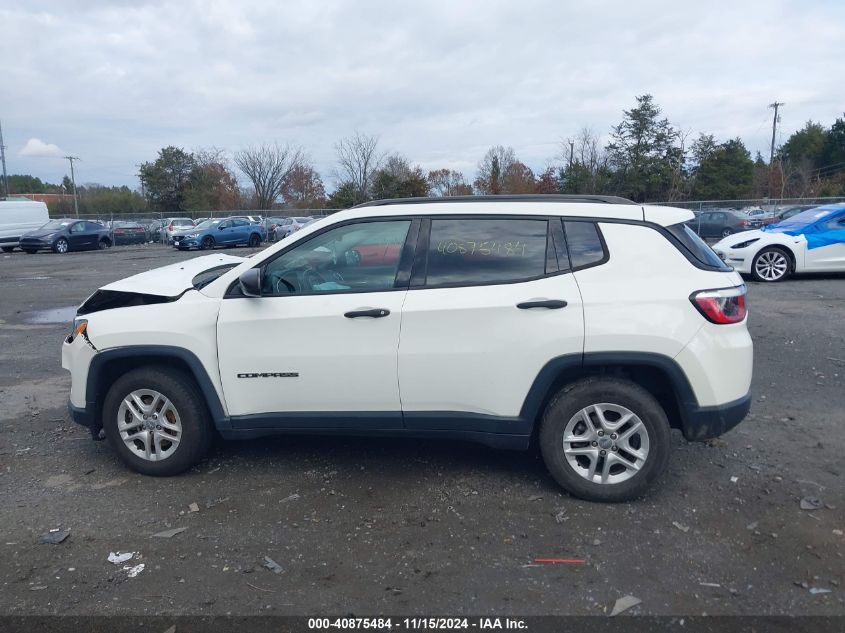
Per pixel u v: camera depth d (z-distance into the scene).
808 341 8.34
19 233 32.41
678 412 4.27
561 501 4.22
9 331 10.41
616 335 4.00
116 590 3.34
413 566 3.52
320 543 3.76
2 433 5.64
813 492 4.28
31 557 3.66
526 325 4.09
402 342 4.21
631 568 3.46
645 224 4.18
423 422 4.31
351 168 51.75
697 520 3.95
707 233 27.84
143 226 39.44
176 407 4.55
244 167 57.47
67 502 4.31
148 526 3.98
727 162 54.03
